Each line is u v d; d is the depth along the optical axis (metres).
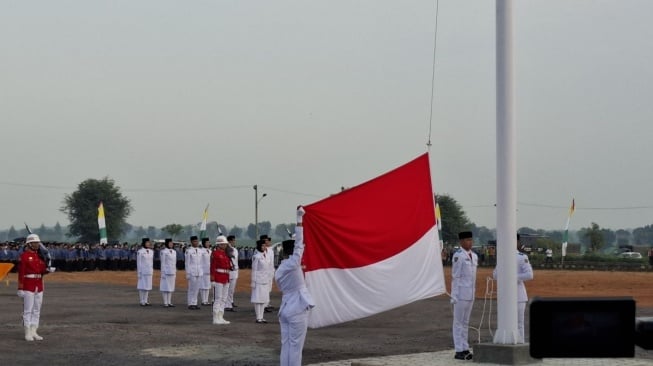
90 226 116.75
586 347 2.25
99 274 54.22
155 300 31.47
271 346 16.78
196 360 14.58
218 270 21.98
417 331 20.55
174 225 111.88
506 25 13.38
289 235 13.57
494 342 13.73
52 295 33.44
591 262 74.94
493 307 28.34
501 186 13.52
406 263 12.08
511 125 13.46
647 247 115.56
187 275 27.27
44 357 14.80
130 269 59.94
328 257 11.63
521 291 16.08
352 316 11.69
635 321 2.26
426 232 12.27
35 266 17.44
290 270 11.48
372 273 11.82
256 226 78.31
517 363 13.29
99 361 14.34
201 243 28.94
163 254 28.16
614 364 13.42
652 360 13.98
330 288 11.62
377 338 18.84
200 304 29.17
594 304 2.26
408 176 12.30
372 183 12.00
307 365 13.80
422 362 13.82
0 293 34.16
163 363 14.16
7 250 49.19
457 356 14.27
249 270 61.81
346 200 11.80
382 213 11.97
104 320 22.16
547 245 101.50
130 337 18.08
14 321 21.59
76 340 17.39
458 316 14.38
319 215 11.60
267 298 22.58
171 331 19.52
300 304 11.41
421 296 12.12
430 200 12.43
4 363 14.01
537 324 2.28
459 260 14.38
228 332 19.56
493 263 74.75
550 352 2.27
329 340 18.36
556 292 39.53
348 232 11.73
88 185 118.69
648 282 46.44
